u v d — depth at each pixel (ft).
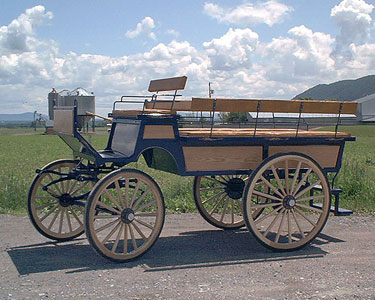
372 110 294.25
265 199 26.08
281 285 16.38
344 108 22.13
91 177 21.61
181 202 31.27
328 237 23.85
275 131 23.91
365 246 21.98
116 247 20.30
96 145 117.19
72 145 22.48
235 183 25.23
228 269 18.19
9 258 19.67
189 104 22.24
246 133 20.83
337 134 22.48
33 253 20.45
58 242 22.57
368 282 16.74
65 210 22.88
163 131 19.77
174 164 20.59
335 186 35.70
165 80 21.91
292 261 19.38
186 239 23.31
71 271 17.81
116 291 15.66
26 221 26.84
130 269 18.10
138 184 19.33
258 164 21.57
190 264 18.85
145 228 25.55
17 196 31.32
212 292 15.64
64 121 20.57
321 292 15.72
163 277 17.13
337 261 19.38
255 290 15.87
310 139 21.83
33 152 104.47
